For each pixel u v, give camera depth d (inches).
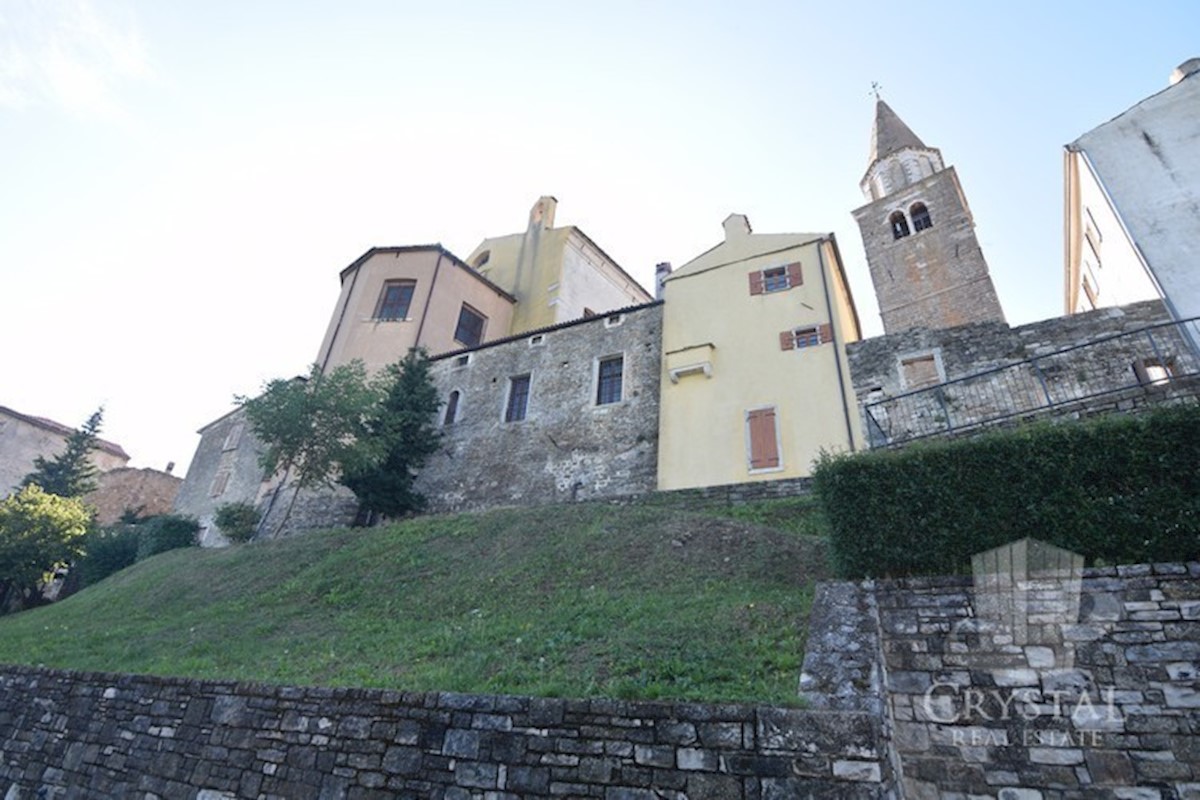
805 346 668.1
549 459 759.7
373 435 757.9
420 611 390.9
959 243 941.8
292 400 717.9
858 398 618.2
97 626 499.8
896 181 1146.0
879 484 283.4
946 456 276.4
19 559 823.7
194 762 240.1
